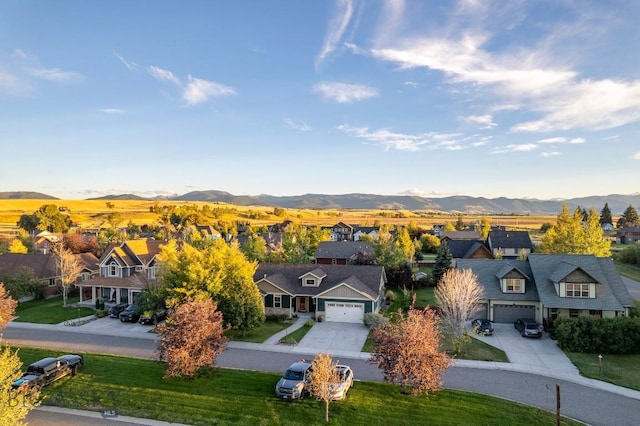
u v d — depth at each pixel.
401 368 20.97
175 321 23.88
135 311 40.81
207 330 24.12
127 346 32.31
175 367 23.28
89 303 48.97
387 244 63.06
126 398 22.44
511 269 40.75
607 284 38.62
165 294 38.12
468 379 25.91
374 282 44.72
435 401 22.16
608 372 27.53
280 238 104.75
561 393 23.95
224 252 38.09
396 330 22.39
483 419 20.41
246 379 24.95
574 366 28.72
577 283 37.81
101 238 89.19
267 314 42.34
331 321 41.31
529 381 25.77
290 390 22.14
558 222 58.44
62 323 40.00
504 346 33.28
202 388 23.62
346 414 20.77
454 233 113.81
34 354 30.12
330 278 45.94
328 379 20.16
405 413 20.91
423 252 103.62
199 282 35.66
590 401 22.91
